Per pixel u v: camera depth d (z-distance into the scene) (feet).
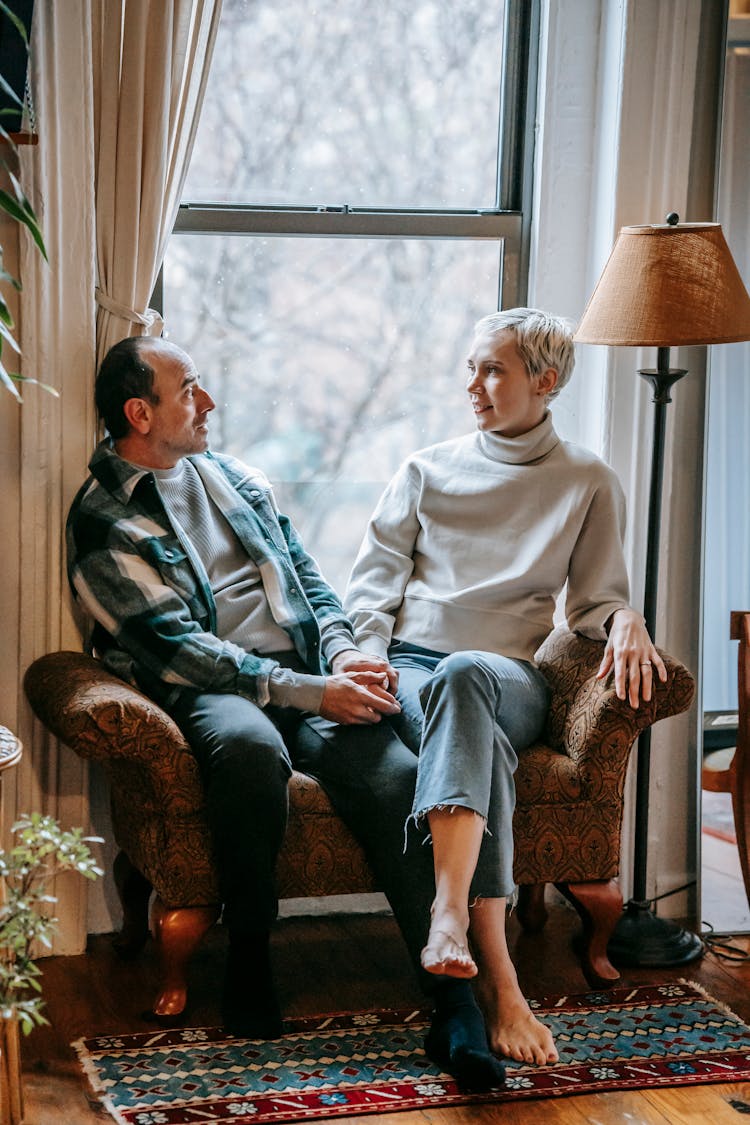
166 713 7.86
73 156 8.40
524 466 8.92
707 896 9.68
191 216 9.50
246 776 7.44
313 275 9.88
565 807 8.13
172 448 8.38
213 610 8.37
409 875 7.68
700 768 9.73
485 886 7.52
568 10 9.63
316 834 7.87
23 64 7.98
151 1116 6.79
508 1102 7.04
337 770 7.95
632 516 9.85
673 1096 7.14
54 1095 7.00
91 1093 7.03
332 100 9.72
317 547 10.29
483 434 9.07
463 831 7.36
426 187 9.99
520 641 8.77
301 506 10.20
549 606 8.91
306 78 9.64
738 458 9.77
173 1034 7.68
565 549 8.79
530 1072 7.31
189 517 8.59
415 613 8.93
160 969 7.81
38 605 8.66
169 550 8.28
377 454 10.26
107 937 9.25
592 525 8.86
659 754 9.95
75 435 8.70
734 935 9.55
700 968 8.88
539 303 10.00
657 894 10.07
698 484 9.92
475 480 8.96
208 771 7.53
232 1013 7.57
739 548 9.82
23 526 8.57
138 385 8.22
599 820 8.18
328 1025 7.85
